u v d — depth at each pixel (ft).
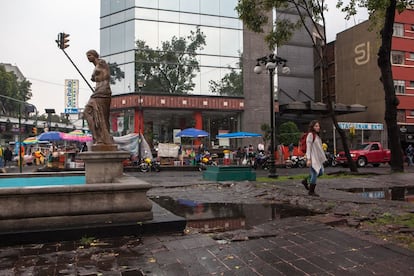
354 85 128.67
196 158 82.58
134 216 17.34
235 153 89.20
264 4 49.19
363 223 18.40
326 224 18.33
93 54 23.94
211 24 106.01
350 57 130.72
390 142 50.96
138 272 12.14
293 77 117.29
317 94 144.97
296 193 29.94
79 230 16.07
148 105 97.96
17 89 213.46
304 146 29.07
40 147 126.72
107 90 23.73
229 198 28.94
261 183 38.40
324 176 45.75
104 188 16.71
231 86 106.73
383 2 38.70
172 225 17.61
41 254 14.12
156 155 93.04
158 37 100.94
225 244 15.28
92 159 22.08
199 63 104.17
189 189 35.09
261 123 108.58
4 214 15.39
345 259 13.05
